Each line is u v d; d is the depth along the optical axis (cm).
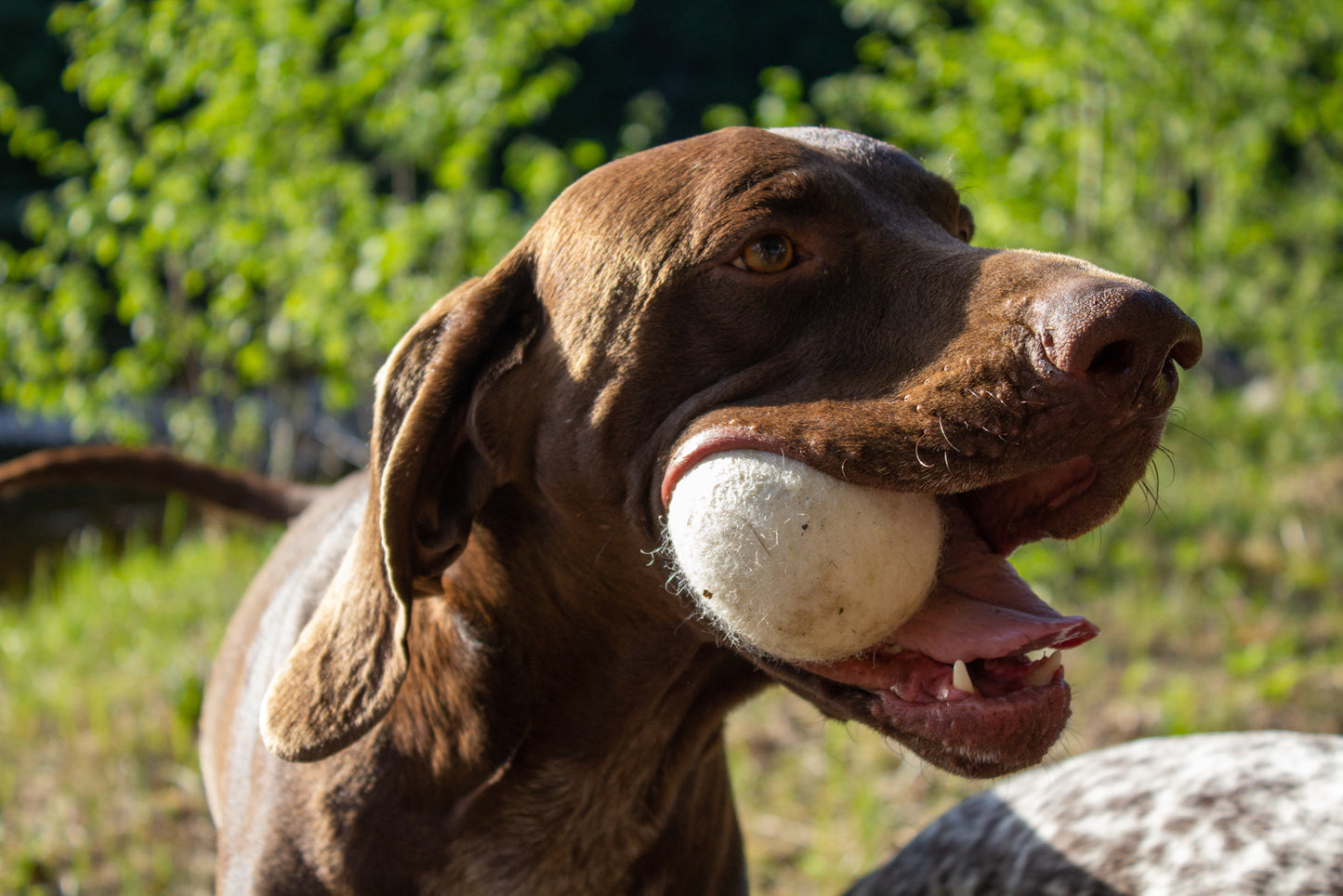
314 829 222
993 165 858
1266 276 1107
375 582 206
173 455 386
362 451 965
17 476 360
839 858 371
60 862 380
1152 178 980
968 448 168
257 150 769
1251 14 930
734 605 176
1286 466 899
